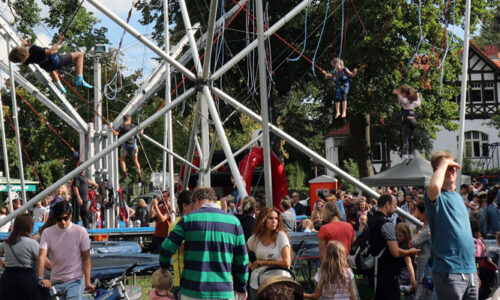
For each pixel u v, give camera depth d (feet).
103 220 57.31
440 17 85.46
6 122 115.34
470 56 161.89
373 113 91.91
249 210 25.86
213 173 64.03
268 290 8.79
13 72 54.19
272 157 55.36
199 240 18.04
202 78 34.04
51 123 107.04
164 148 40.98
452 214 17.88
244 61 88.43
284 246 22.68
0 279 23.61
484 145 152.76
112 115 88.53
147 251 53.06
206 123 37.47
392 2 83.25
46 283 22.38
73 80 87.81
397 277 24.16
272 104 98.22
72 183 51.52
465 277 17.65
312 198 75.20
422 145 143.64
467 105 161.58
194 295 17.81
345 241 24.57
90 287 23.11
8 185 51.78
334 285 22.18
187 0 85.15
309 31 85.92
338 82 36.55
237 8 45.27
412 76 87.15
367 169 107.86
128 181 115.96
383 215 24.40
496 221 45.55
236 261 18.62
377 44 83.92
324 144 201.67
